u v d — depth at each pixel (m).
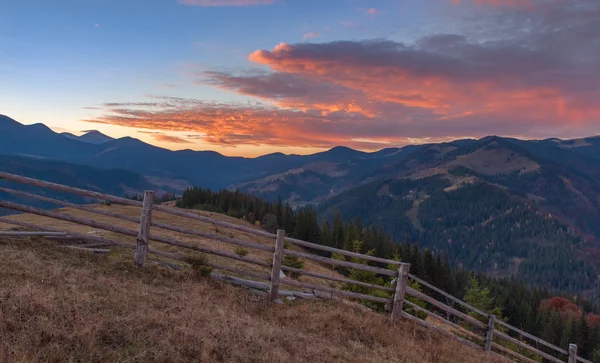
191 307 7.73
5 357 4.64
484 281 107.62
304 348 7.37
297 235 95.19
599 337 71.06
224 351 6.15
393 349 9.23
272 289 10.66
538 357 25.48
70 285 7.25
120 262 9.88
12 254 8.38
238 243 10.69
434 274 83.12
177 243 10.42
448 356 10.38
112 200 10.20
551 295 141.25
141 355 5.34
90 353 5.10
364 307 11.96
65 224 20.77
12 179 10.00
